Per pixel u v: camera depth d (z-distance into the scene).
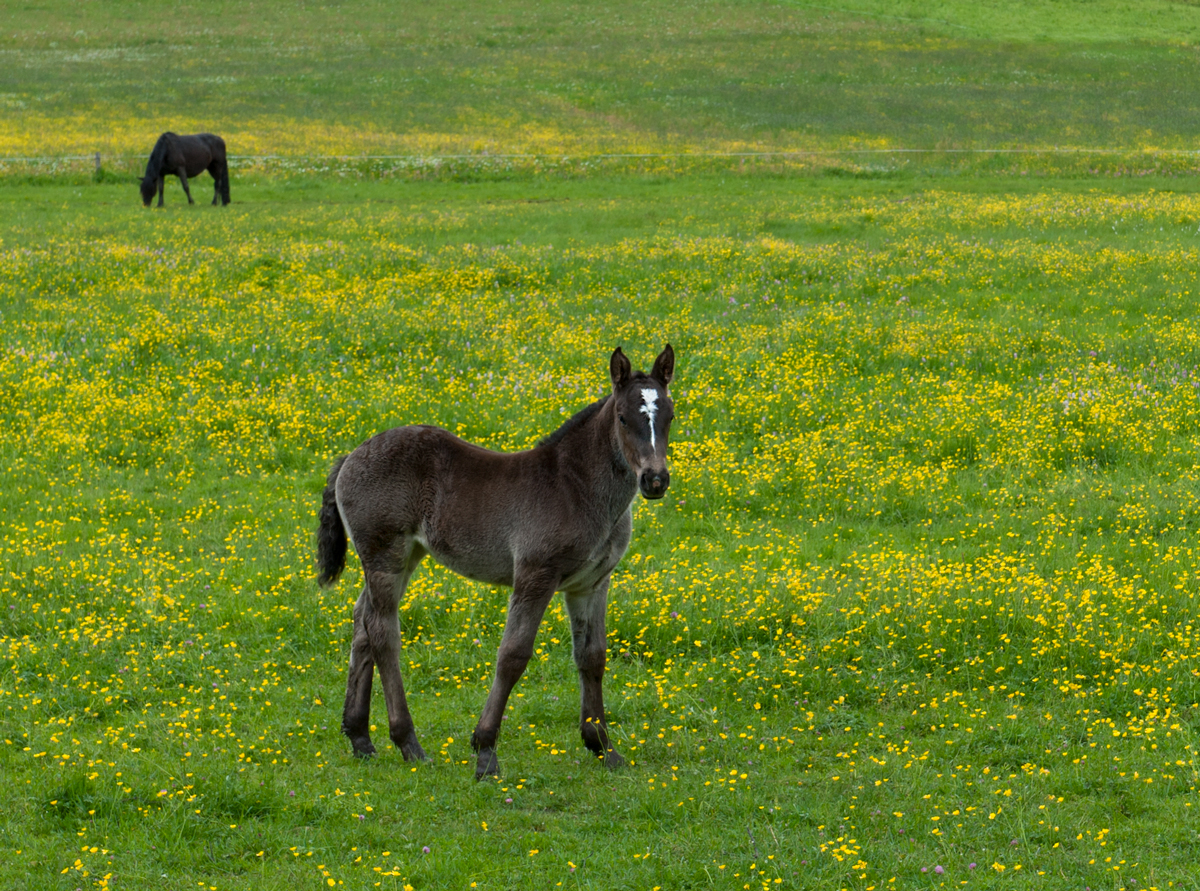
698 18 96.00
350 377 22.56
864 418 19.95
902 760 9.60
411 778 9.43
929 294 28.16
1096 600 12.54
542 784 9.41
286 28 93.81
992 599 12.41
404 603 13.20
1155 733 9.78
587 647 9.88
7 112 63.53
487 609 13.18
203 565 14.77
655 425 8.97
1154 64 80.50
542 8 100.69
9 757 9.69
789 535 15.93
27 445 19.22
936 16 96.94
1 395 20.98
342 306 26.31
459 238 35.44
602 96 70.81
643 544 15.67
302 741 10.33
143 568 14.31
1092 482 17.12
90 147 53.97
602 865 7.93
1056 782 9.02
